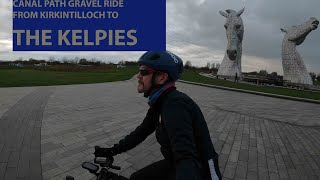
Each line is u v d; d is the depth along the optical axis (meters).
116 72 46.88
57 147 5.16
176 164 1.36
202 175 1.47
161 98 1.57
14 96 12.30
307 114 11.18
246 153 5.46
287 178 4.32
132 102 11.68
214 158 1.56
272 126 8.35
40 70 46.59
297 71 38.72
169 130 1.43
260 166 4.77
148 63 1.57
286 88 28.94
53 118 7.75
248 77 39.56
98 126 7.00
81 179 3.82
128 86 20.52
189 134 1.40
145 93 1.65
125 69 59.34
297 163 5.04
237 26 42.22
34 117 7.77
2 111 8.47
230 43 42.56
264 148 5.89
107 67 61.94
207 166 1.51
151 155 4.91
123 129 6.77
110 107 10.17
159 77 1.58
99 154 2.00
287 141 6.64
